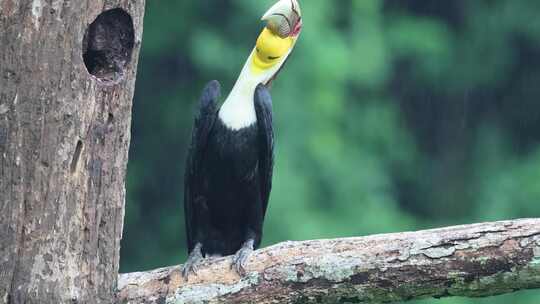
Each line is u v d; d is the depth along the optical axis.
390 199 19.62
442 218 21.72
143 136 20.25
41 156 7.36
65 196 7.42
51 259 7.39
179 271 7.84
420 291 7.48
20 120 7.34
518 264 7.27
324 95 18.17
